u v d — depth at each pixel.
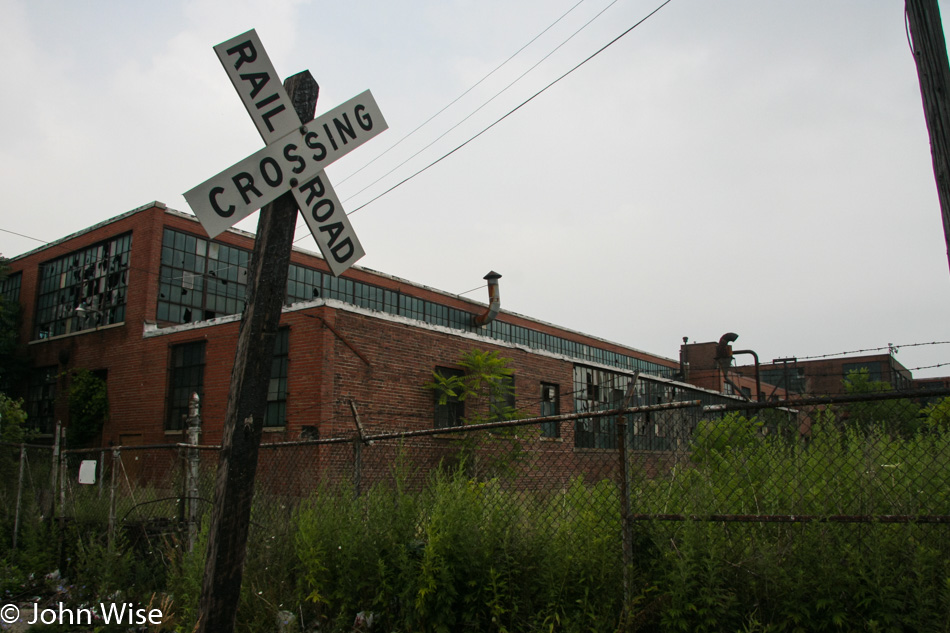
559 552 4.72
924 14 4.57
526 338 36.88
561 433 19.91
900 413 5.20
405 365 15.45
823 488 4.64
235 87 4.00
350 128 4.52
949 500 4.28
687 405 4.32
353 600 5.54
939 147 4.39
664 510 4.82
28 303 22.53
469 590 4.97
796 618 3.83
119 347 18.84
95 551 7.10
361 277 27.47
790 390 44.81
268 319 4.12
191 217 20.19
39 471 9.62
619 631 4.17
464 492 5.60
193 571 5.87
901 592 3.76
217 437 15.48
